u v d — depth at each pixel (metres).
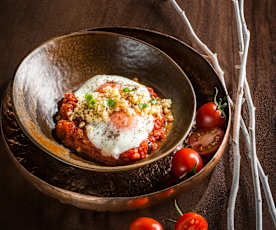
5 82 0.57
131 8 0.67
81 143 0.50
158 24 0.65
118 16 0.66
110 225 0.47
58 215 0.47
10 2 0.66
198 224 0.44
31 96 0.50
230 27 0.65
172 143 0.49
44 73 0.53
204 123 0.51
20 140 0.49
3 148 0.51
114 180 0.47
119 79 0.55
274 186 0.51
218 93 0.53
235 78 0.60
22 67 0.49
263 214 0.48
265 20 0.67
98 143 0.50
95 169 0.44
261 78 0.60
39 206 0.47
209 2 0.68
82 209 0.47
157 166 0.49
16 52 0.60
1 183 0.48
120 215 0.47
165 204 0.48
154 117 0.52
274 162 0.52
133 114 0.51
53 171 0.47
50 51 0.52
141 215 0.47
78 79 0.55
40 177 0.47
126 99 0.52
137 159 0.49
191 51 0.56
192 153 0.47
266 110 0.57
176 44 0.56
